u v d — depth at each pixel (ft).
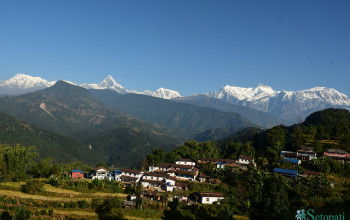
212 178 404.57
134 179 412.57
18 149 422.82
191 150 547.49
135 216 289.94
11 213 268.82
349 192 319.88
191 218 293.64
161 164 474.08
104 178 386.11
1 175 385.29
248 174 365.20
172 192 350.23
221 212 289.33
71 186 344.49
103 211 291.79
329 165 401.08
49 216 271.28
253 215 297.94
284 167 409.28
